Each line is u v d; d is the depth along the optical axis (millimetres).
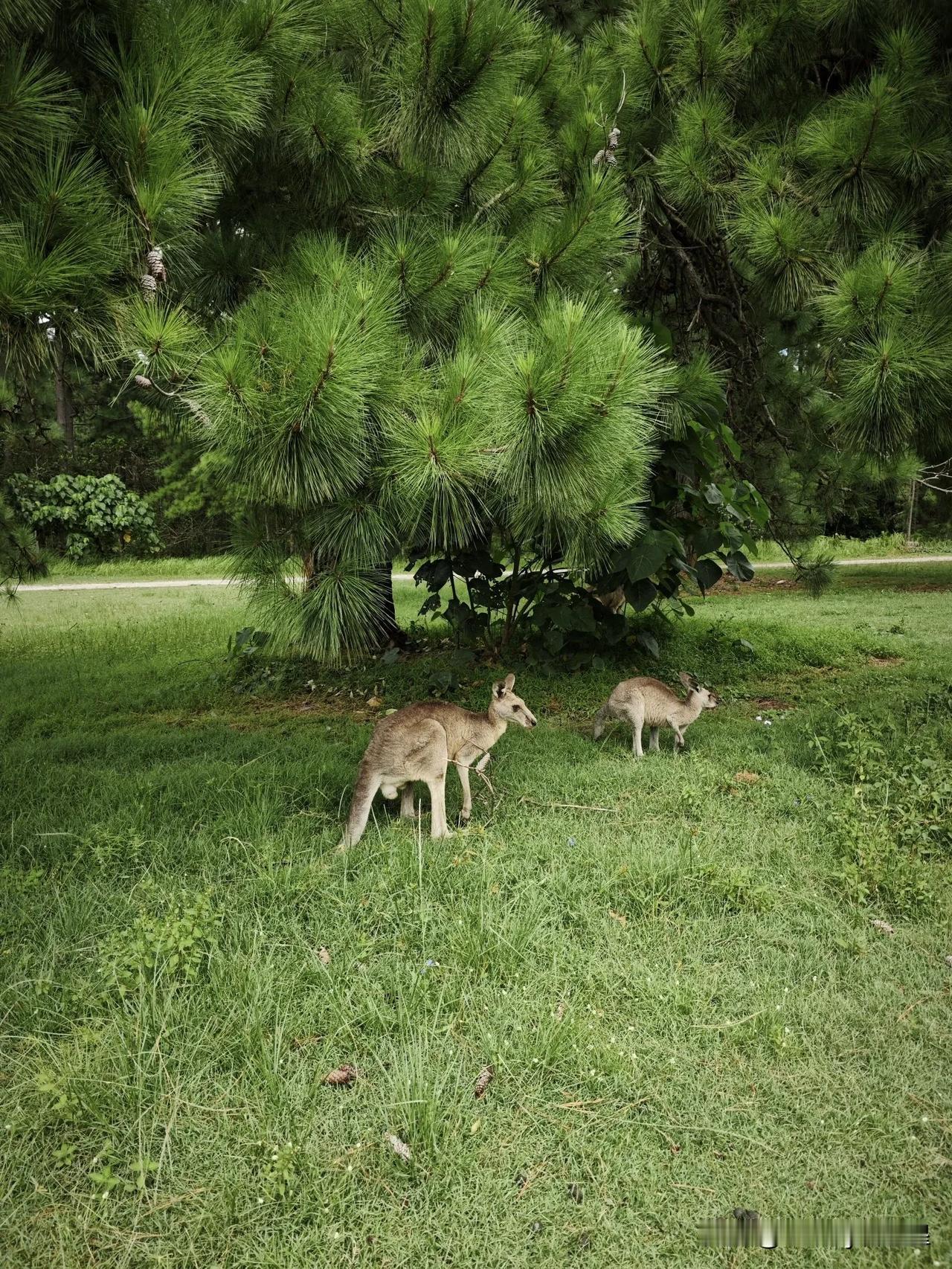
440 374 3740
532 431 3436
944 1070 2725
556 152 5215
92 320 3285
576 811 4785
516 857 4105
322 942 3387
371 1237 2188
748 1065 2752
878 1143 2455
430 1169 2369
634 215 5250
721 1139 2477
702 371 6148
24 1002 2932
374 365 3445
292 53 4090
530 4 4816
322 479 3488
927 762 4996
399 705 7492
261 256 5035
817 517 9672
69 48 3584
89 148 3441
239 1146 2414
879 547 25219
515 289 4293
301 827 4496
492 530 7152
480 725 4793
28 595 18156
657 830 4461
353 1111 2559
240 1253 2143
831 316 4418
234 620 13086
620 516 4387
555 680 7750
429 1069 2646
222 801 4863
